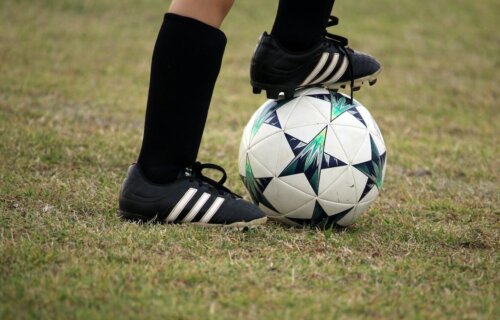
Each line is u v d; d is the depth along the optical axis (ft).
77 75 38.73
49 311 12.12
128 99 34.30
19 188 19.66
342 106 17.57
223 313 12.36
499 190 22.67
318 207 17.16
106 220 17.28
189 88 16.49
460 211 20.07
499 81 43.14
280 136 17.13
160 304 12.47
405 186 22.77
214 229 16.90
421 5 65.10
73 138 26.07
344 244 16.35
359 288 13.64
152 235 16.03
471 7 65.26
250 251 15.66
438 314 12.65
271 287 13.58
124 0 62.13
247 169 17.74
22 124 27.53
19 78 36.55
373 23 58.03
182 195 16.94
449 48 51.60
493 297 13.61
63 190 19.75
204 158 24.94
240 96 37.09
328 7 16.98
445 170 25.13
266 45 16.96
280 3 16.85
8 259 14.28
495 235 17.79
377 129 17.98
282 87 17.13
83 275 13.57
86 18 55.67
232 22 56.65
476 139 30.40
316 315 12.35
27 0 59.52
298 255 15.48
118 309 12.25
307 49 17.04
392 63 46.60
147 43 49.06
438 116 34.73
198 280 13.69
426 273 14.70
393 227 18.20
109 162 23.44
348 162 17.04
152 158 16.94
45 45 45.68
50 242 15.48
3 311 12.05
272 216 17.83
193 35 16.24
